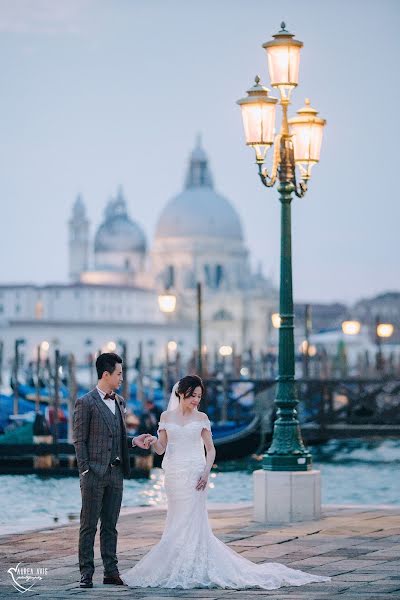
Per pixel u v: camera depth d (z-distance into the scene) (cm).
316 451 7256
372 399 7138
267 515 2681
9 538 2420
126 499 4512
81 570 1883
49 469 5738
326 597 1756
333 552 2205
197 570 1892
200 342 5994
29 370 11462
